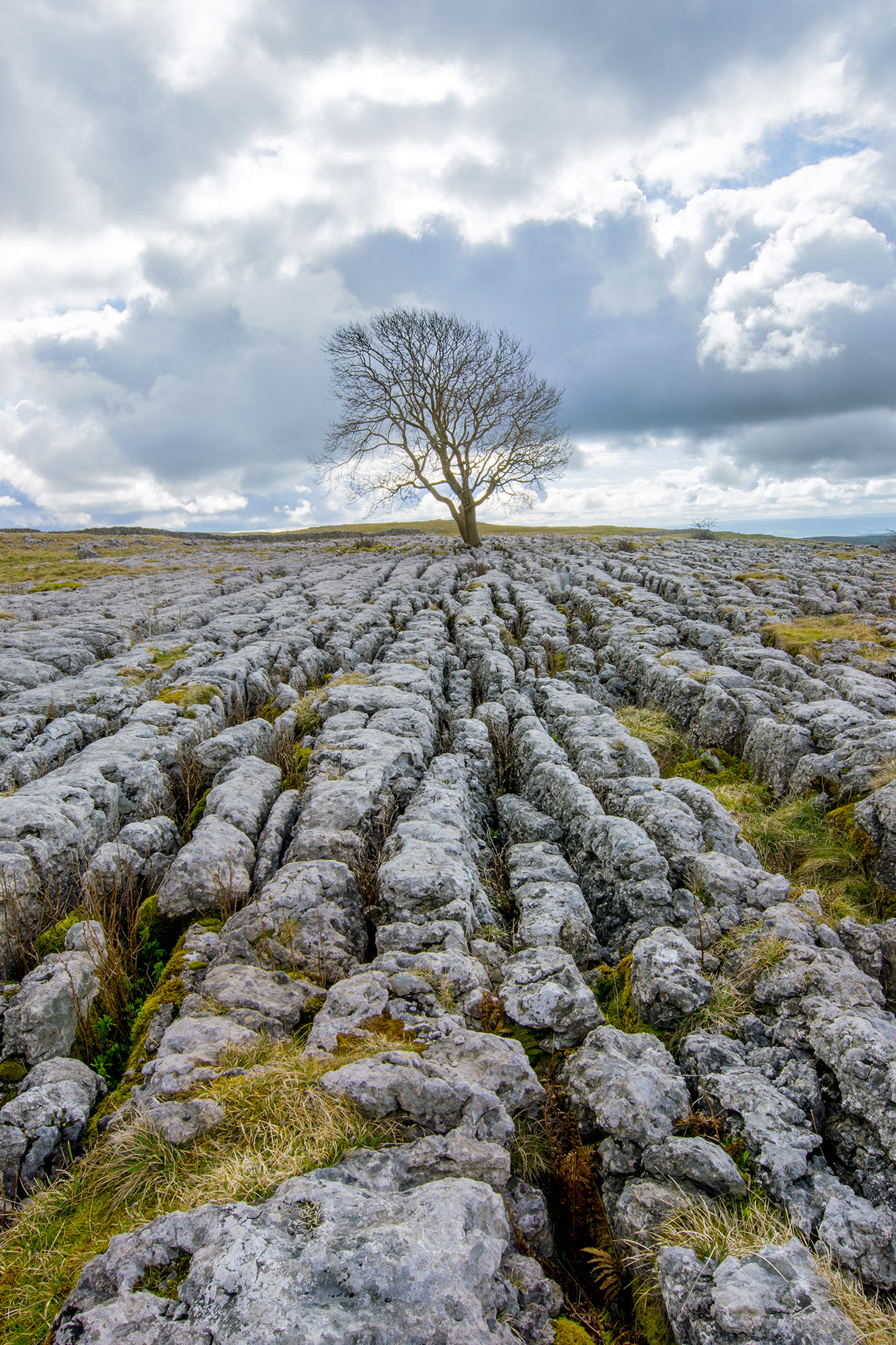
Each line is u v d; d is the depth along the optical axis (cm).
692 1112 436
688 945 575
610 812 856
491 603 2183
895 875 724
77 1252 335
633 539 4069
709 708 1153
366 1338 255
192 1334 258
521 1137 421
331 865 675
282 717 1137
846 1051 445
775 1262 326
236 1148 374
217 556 4259
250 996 518
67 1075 477
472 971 547
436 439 3912
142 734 997
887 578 2438
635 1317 345
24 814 707
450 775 920
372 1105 396
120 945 609
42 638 1514
